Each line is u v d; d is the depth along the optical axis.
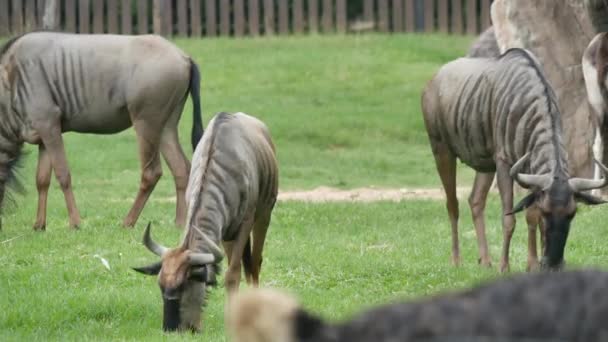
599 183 28.08
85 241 35.16
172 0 82.81
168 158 38.03
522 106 30.05
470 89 31.73
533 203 28.42
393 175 52.28
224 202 25.19
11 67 38.44
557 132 29.42
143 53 37.88
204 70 71.69
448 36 80.00
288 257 32.59
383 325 7.54
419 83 68.69
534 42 45.50
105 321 25.89
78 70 38.03
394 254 33.16
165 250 23.58
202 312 24.14
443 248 34.53
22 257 32.97
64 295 27.73
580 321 7.61
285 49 76.69
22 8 78.38
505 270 31.02
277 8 87.69
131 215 37.91
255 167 26.50
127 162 54.16
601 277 7.82
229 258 26.86
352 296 28.12
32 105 38.12
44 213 38.06
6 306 26.73
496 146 30.86
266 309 7.29
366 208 41.62
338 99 65.62
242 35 81.81
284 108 63.41
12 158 38.91
